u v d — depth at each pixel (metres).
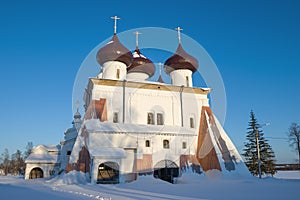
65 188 14.74
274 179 21.08
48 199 9.31
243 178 20.55
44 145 36.28
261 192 11.34
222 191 11.99
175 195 10.30
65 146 31.14
